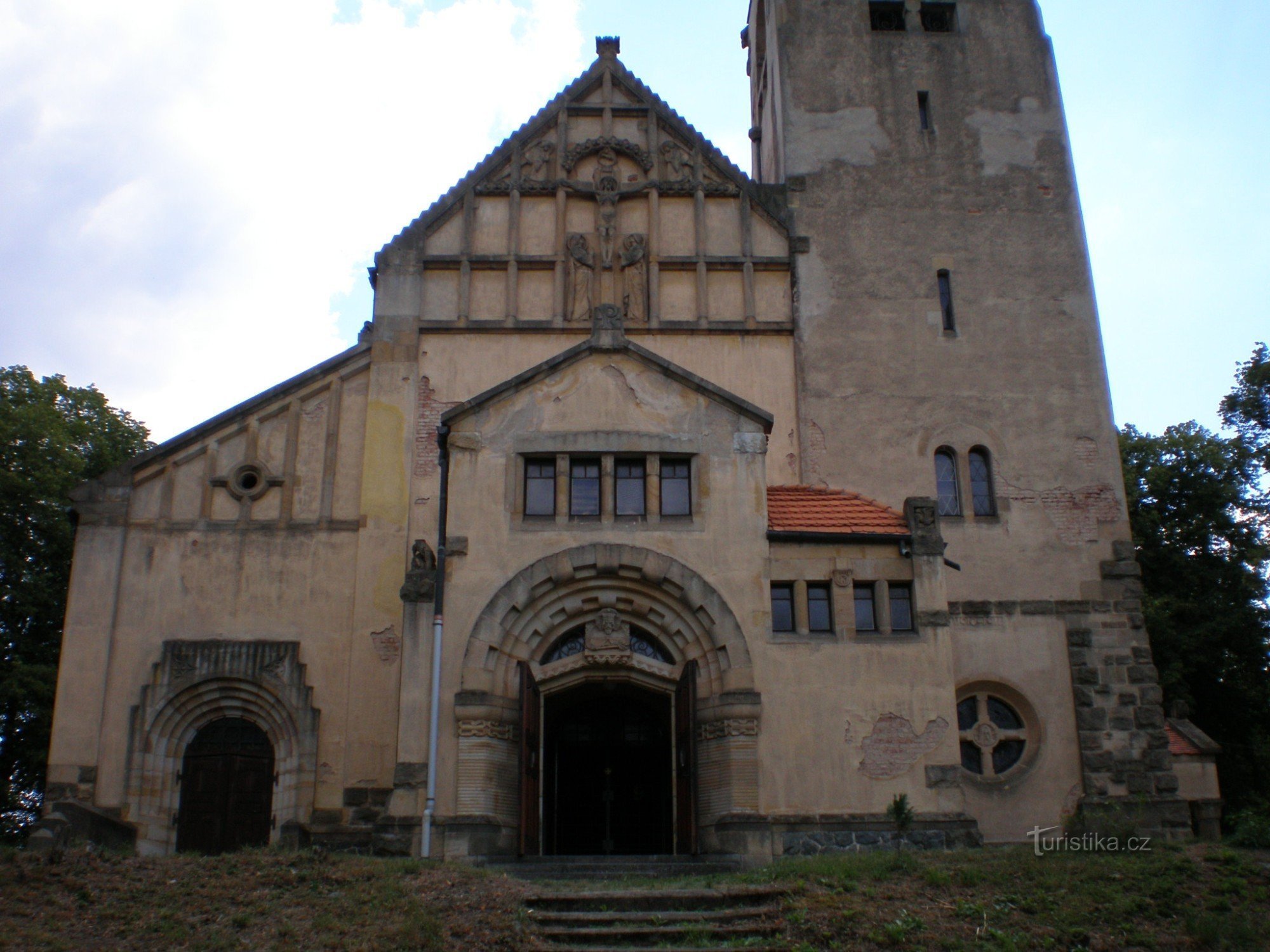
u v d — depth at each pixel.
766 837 20.42
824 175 29.56
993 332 28.48
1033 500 27.16
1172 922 15.78
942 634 21.89
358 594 25.45
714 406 23.25
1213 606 38.09
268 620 25.52
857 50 30.92
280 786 24.48
